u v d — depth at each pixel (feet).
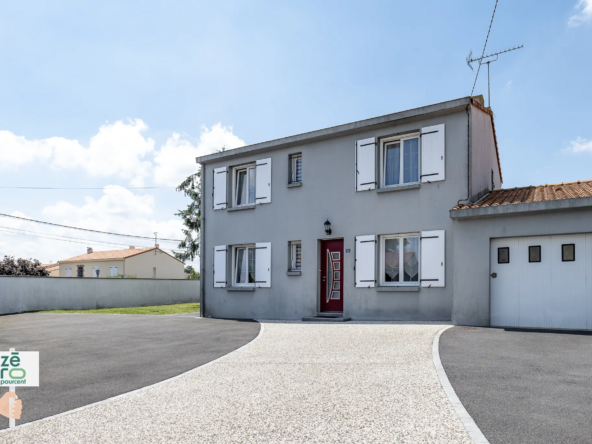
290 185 49.62
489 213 35.19
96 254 167.43
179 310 73.51
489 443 12.96
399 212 42.19
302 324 40.81
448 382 18.89
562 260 33.32
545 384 18.20
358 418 15.31
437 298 39.40
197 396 18.69
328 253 47.21
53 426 15.75
